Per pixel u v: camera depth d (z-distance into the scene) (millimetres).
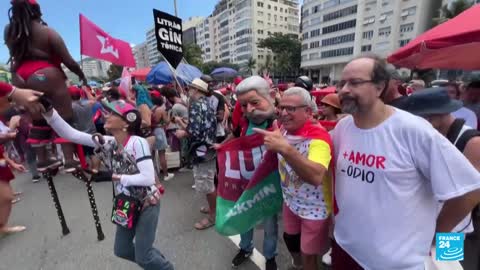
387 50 38156
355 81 1218
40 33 1853
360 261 1415
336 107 2848
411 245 1256
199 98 3045
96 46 3691
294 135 1669
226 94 8562
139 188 1830
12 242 2959
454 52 2857
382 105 1281
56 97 1929
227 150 2096
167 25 4297
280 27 78062
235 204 1960
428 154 1159
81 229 3195
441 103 1832
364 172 1325
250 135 2018
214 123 3064
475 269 2273
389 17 37250
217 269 2479
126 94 4789
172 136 5254
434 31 2582
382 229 1296
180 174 5094
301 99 1611
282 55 62844
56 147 2166
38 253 2754
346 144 1436
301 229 1906
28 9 1820
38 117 1912
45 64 1873
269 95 1993
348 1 43562
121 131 1772
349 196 1408
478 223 2875
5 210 3064
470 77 7195
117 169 1814
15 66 1871
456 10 24531
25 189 4535
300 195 1806
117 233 1962
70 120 2078
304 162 1381
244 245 2490
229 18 80625
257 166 2014
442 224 1343
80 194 4266
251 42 73188
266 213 2086
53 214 3598
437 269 1818
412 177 1215
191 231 3129
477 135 1748
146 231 1858
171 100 5285
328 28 48500
